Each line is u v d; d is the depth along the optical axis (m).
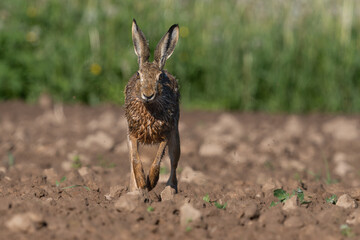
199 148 27.08
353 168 23.84
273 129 32.81
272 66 40.41
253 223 13.88
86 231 12.89
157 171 16.84
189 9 41.12
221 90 40.53
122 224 13.34
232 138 28.69
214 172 23.06
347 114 39.94
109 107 38.62
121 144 27.14
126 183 19.59
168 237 12.82
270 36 40.41
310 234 13.00
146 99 15.54
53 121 33.28
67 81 39.50
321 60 40.94
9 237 12.60
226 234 13.09
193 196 17.23
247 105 40.38
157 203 14.45
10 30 40.19
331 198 16.53
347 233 12.96
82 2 41.50
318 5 40.59
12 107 37.62
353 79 41.09
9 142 27.41
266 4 40.41
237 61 40.38
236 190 17.64
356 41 41.22
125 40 39.97
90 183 18.08
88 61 39.59
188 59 40.09
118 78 39.88
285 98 40.34
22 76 39.97
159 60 17.09
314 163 25.03
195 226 13.23
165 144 17.11
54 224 13.13
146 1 40.00
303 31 40.62
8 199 14.68
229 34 40.47
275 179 19.41
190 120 35.12
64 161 23.81
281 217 13.86
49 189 17.22
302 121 36.50
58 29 40.94
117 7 40.25
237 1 40.81
